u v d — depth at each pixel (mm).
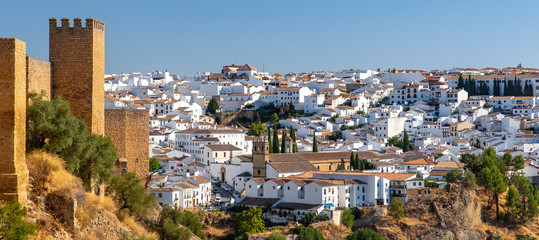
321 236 177750
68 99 87000
